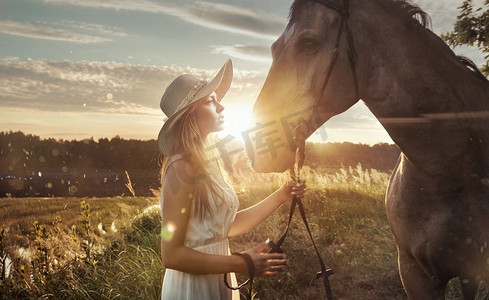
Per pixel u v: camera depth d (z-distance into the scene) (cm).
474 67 224
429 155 197
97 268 451
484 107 203
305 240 596
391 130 199
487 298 272
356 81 193
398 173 224
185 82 212
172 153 199
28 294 406
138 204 930
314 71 188
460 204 200
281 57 192
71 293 408
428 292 222
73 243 477
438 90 192
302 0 197
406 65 191
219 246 197
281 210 688
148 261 461
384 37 192
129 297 406
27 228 712
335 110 194
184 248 182
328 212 713
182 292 191
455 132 193
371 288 493
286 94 188
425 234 207
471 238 200
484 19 663
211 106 202
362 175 888
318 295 474
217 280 196
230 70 232
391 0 200
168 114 215
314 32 187
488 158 198
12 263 447
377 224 685
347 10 192
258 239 587
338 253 561
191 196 187
